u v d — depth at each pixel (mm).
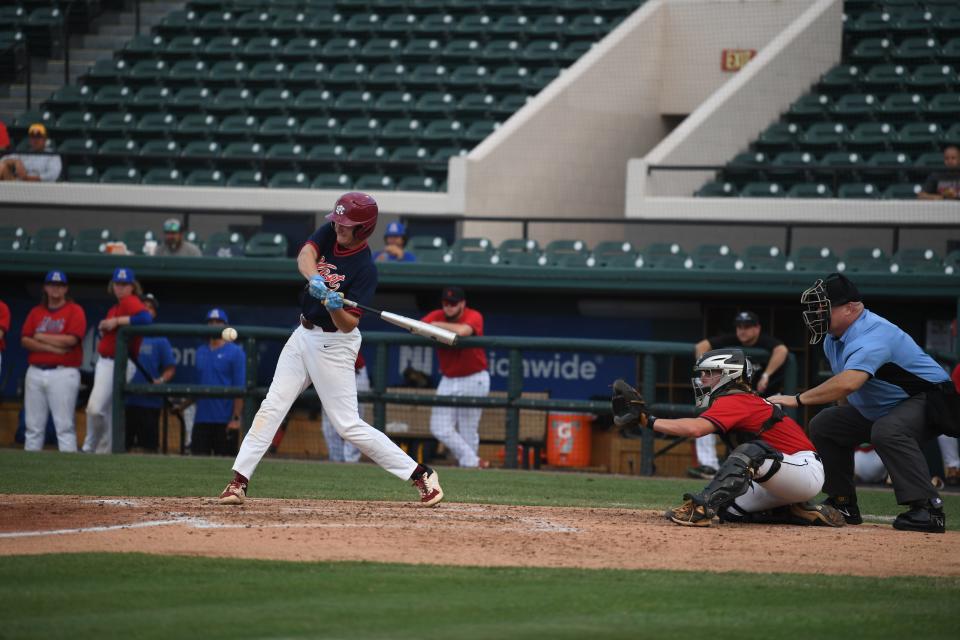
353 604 16344
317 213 52969
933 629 15695
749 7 69062
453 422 42219
